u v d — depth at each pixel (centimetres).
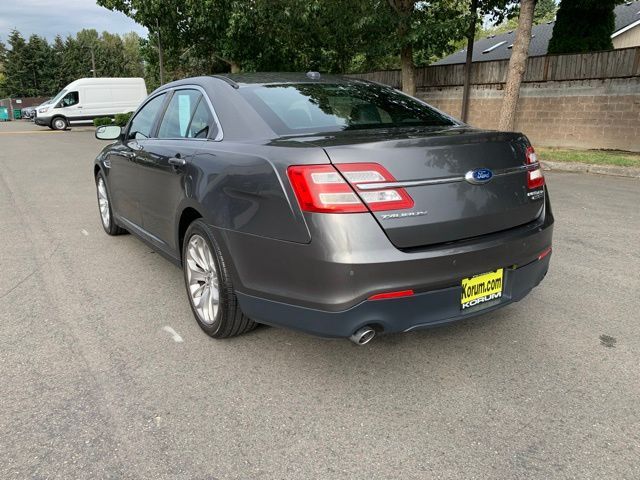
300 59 2183
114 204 533
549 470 216
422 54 2072
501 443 233
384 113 344
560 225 613
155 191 398
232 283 301
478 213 269
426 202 253
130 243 562
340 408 261
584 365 299
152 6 1967
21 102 5694
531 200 298
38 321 366
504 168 282
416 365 301
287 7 1692
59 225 649
